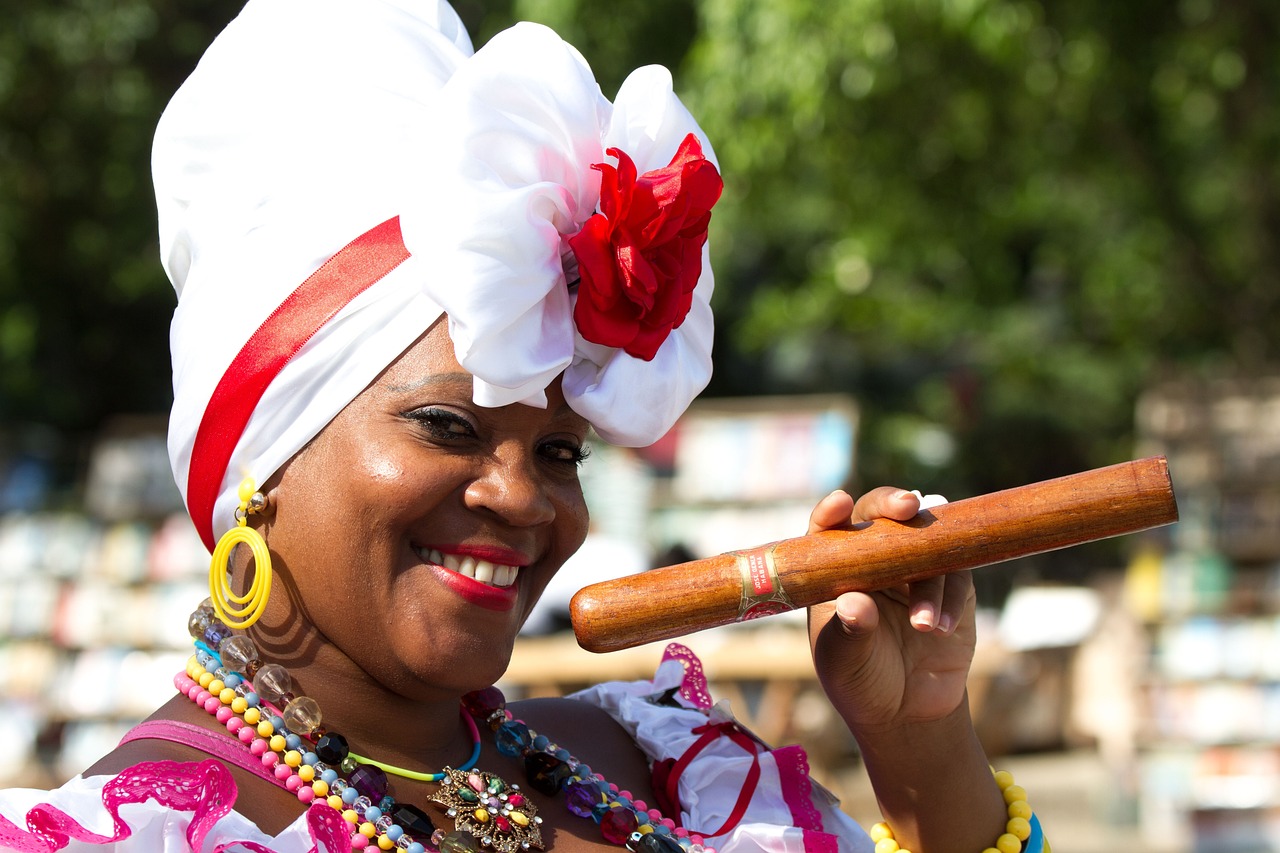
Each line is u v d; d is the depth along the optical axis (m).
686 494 8.22
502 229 1.51
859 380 17.25
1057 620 10.34
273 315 1.59
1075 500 1.61
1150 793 7.52
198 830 1.37
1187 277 10.23
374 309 1.58
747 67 7.91
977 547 1.62
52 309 14.27
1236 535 7.71
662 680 2.16
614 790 1.87
